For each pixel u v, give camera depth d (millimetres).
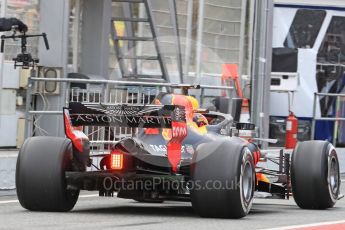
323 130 78688
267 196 38094
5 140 59062
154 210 38344
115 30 67312
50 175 33906
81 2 65312
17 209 37094
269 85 67750
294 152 39375
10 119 59281
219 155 32875
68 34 61875
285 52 75438
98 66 64750
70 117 34469
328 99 79625
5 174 46094
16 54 60406
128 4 70438
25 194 34344
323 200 39062
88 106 33969
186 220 33375
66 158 34312
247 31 77750
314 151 38875
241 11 77250
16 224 31266
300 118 78438
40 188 34031
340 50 81125
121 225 31422
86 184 34312
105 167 35562
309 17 80062
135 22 69875
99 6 64750
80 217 33906
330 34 80750
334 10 80625
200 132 35156
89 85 50969
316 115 71312
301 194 39062
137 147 33500
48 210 35312
